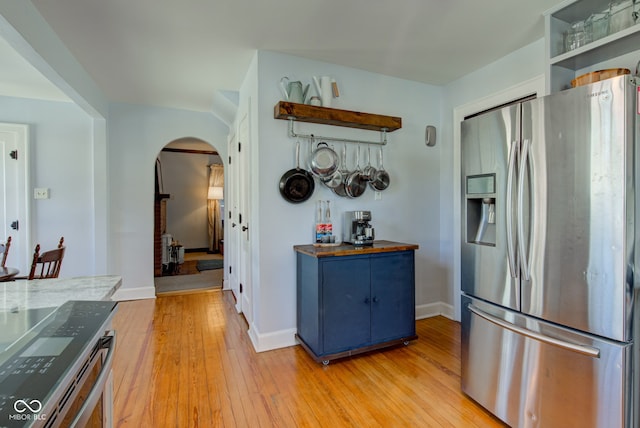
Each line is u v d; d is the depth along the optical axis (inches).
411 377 86.5
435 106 133.6
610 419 51.8
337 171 111.6
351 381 84.4
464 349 77.5
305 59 107.7
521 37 95.4
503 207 67.8
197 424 67.7
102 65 111.8
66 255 147.0
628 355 50.8
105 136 149.2
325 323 91.7
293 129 105.9
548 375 59.2
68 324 36.3
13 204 139.3
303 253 99.3
